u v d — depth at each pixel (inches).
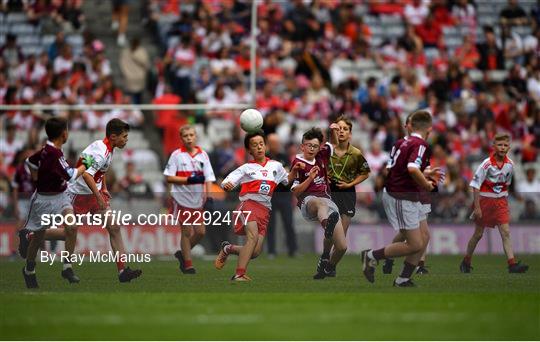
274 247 2748.5
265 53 3858.3
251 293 1654.8
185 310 1401.3
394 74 4101.9
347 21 4183.1
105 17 3513.8
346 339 1151.0
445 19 4357.8
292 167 1902.1
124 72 3469.5
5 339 1164.5
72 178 1753.2
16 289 1745.8
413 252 1733.5
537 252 3078.2
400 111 3927.2
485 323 1267.2
